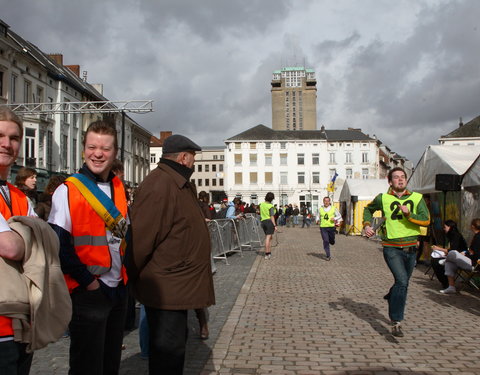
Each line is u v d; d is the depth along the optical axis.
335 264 13.19
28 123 32.59
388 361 4.68
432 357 4.81
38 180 32.72
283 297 8.16
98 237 3.04
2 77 29.45
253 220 20.81
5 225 2.29
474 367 4.51
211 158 103.69
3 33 29.73
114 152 3.22
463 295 8.60
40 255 2.38
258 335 5.64
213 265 11.08
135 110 22.08
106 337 3.22
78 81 46.59
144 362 4.65
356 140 78.75
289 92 141.12
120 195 3.32
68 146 38.31
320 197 78.56
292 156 78.88
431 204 13.33
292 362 4.64
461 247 9.16
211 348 5.07
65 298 2.52
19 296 2.28
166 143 3.42
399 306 5.54
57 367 4.41
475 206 10.20
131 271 3.19
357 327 6.05
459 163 11.74
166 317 3.19
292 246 19.81
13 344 2.28
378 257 15.26
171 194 3.23
